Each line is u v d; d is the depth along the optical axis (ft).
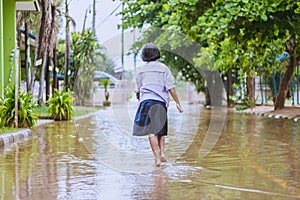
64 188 17.31
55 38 74.54
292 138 33.94
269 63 71.10
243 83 86.02
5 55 49.70
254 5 39.50
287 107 68.49
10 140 32.48
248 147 28.81
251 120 54.44
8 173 20.45
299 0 39.42
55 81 79.61
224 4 41.39
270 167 21.70
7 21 50.16
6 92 40.37
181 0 44.29
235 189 17.07
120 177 19.45
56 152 27.27
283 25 41.01
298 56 70.08
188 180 18.78
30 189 17.15
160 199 15.64
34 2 53.06
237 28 42.45
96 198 15.76
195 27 43.29
